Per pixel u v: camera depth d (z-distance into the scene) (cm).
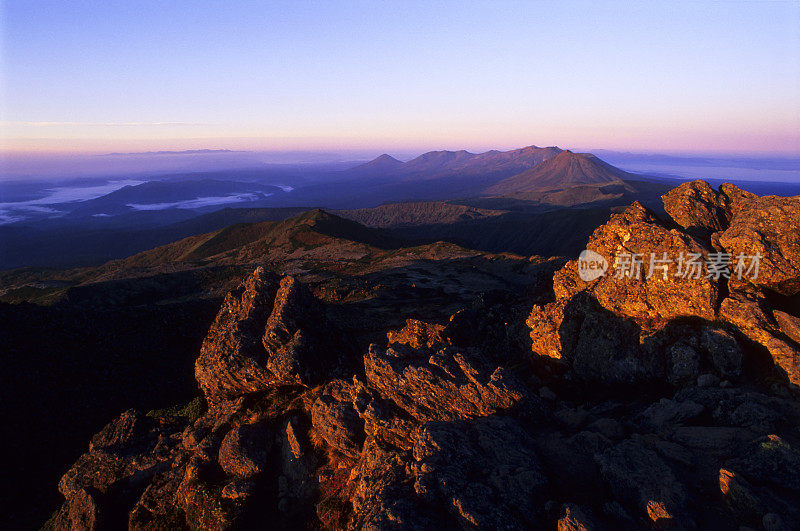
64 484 2373
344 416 1941
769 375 1748
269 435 2172
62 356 4800
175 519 1912
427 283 11700
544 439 1591
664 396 1936
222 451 2044
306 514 1748
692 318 2039
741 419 1497
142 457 2362
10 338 4706
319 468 1930
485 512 1227
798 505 1128
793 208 2128
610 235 2472
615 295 2245
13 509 3259
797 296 2002
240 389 2528
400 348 2105
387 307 8531
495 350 3069
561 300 2566
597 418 1823
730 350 1822
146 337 5559
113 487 2264
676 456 1360
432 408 1806
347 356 2816
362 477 1617
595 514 1205
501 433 1541
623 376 2059
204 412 2983
